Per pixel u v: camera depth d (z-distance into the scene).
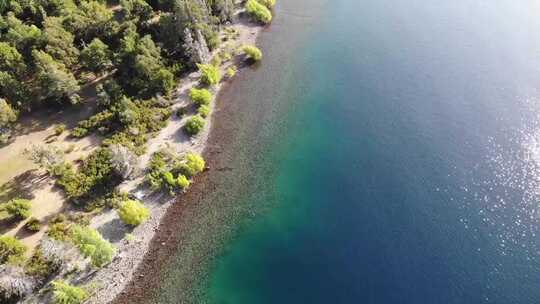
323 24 100.62
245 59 90.25
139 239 58.66
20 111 75.06
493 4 104.00
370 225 60.09
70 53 81.81
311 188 65.62
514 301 51.16
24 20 93.62
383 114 77.31
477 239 57.25
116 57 80.25
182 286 54.59
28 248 55.91
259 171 68.38
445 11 102.81
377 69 87.25
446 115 75.88
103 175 64.50
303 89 83.38
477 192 62.97
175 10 86.19
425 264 55.12
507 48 89.69
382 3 107.38
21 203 59.22
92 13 89.69
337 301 52.41
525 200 61.44
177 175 65.81
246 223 61.47
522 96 78.12
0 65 76.06
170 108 77.19
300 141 73.25
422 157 68.88
